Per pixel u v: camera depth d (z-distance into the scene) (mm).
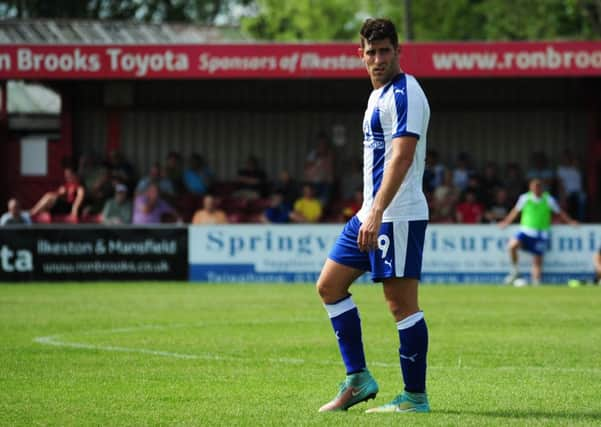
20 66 95000
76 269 83500
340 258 28281
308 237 83312
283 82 108500
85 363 38438
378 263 27656
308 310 59438
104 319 54438
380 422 26234
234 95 108625
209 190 103000
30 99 122562
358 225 28141
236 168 109188
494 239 83125
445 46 94375
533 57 94000
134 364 38219
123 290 74562
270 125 109250
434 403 29812
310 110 108750
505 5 168875
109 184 96250
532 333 48312
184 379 34656
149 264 83875
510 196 98062
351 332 28484
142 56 95125
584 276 82875
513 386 33094
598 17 145750
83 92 106500
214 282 83125
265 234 83562
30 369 36969
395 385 33812
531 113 107875
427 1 171750
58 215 95000
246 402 30141
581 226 82875
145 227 83875
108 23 129125
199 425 26391
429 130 109000
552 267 83062
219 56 94938
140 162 108312
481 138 108625
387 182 26766
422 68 94500
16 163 103750
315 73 94812
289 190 96938
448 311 59156
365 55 27672
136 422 26938
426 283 83000
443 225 83312
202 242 83812
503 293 72625
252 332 48656
